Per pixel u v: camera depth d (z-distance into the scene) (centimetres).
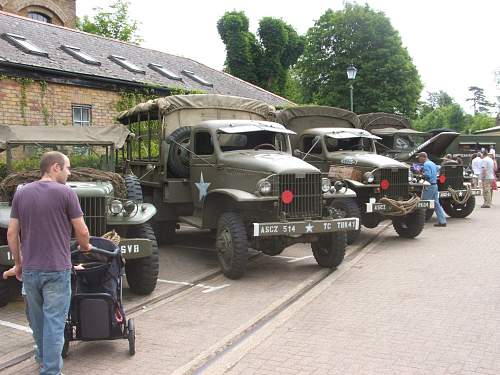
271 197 748
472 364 437
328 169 1149
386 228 1269
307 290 704
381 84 3322
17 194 407
